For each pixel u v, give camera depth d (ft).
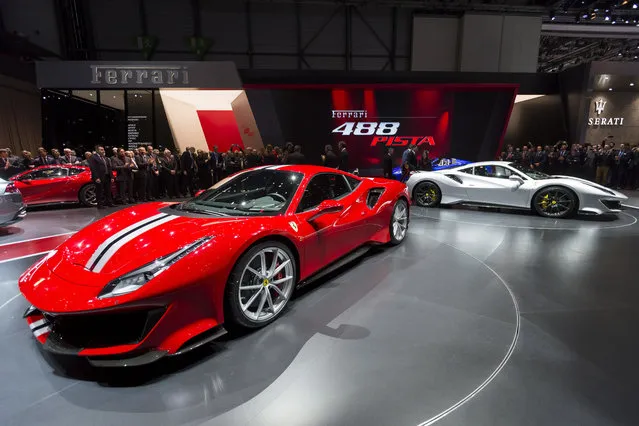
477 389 5.16
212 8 40.88
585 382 5.32
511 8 42.22
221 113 35.06
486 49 43.83
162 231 6.70
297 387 5.25
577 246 12.80
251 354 6.10
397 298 8.32
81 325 5.70
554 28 48.88
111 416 4.71
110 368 5.74
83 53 39.88
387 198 11.82
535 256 11.59
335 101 35.37
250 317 6.72
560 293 8.63
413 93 35.63
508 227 15.83
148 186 26.32
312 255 8.26
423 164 30.58
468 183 19.61
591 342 6.43
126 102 33.73
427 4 41.42
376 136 36.32
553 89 41.45
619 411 4.73
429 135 36.55
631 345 6.34
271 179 9.33
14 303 8.32
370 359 5.92
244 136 35.88
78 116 33.60
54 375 5.57
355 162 36.68
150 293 5.22
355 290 8.79
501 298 8.33
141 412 4.77
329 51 43.78
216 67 33.04
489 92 35.91
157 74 32.35
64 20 38.63
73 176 23.29
